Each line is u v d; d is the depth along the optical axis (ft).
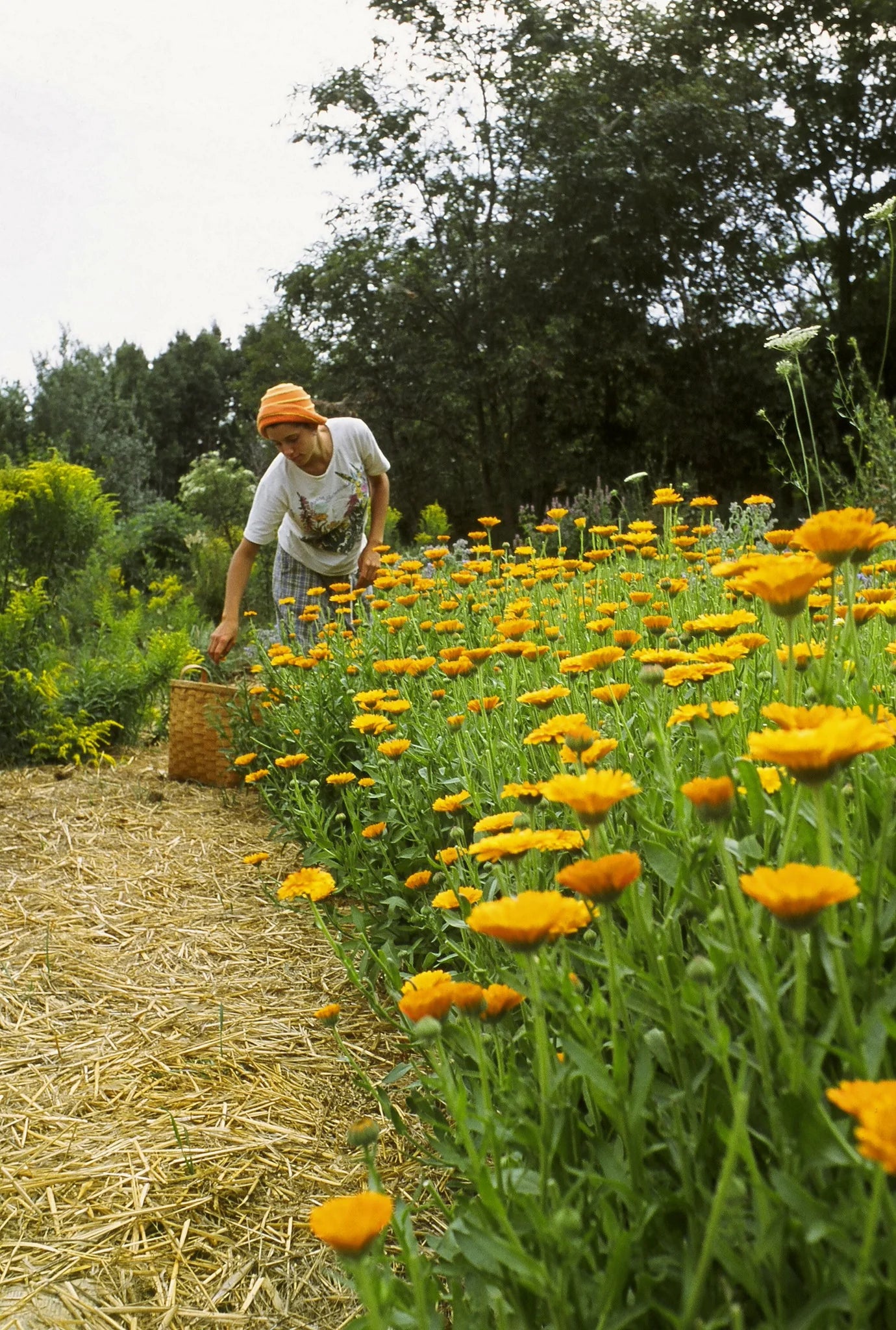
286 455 13.91
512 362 56.29
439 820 7.61
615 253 53.98
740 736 5.07
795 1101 2.61
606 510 32.86
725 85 55.57
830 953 2.95
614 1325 2.61
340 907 8.87
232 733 13.55
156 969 8.48
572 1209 2.73
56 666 18.04
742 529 12.03
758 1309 2.70
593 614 10.16
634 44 58.13
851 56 58.49
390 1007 6.97
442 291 60.23
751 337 55.72
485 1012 3.43
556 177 54.70
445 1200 5.22
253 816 12.46
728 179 55.52
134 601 30.14
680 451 57.88
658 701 4.91
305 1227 5.33
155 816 12.57
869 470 20.36
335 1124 6.23
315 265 65.10
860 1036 2.72
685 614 9.41
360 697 7.68
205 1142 6.09
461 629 9.68
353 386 64.80
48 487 21.98
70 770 15.34
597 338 57.21
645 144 53.36
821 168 59.62
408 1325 3.05
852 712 3.70
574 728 4.35
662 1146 3.01
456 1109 3.02
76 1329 4.68
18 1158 5.99
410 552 31.58
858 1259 2.32
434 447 67.77
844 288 57.82
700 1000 3.15
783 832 3.71
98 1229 5.36
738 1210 2.59
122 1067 6.98
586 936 4.20
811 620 6.37
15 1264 5.11
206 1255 5.17
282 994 7.92
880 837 3.33
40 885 10.31
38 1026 7.57
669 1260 2.84
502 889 5.07
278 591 15.26
